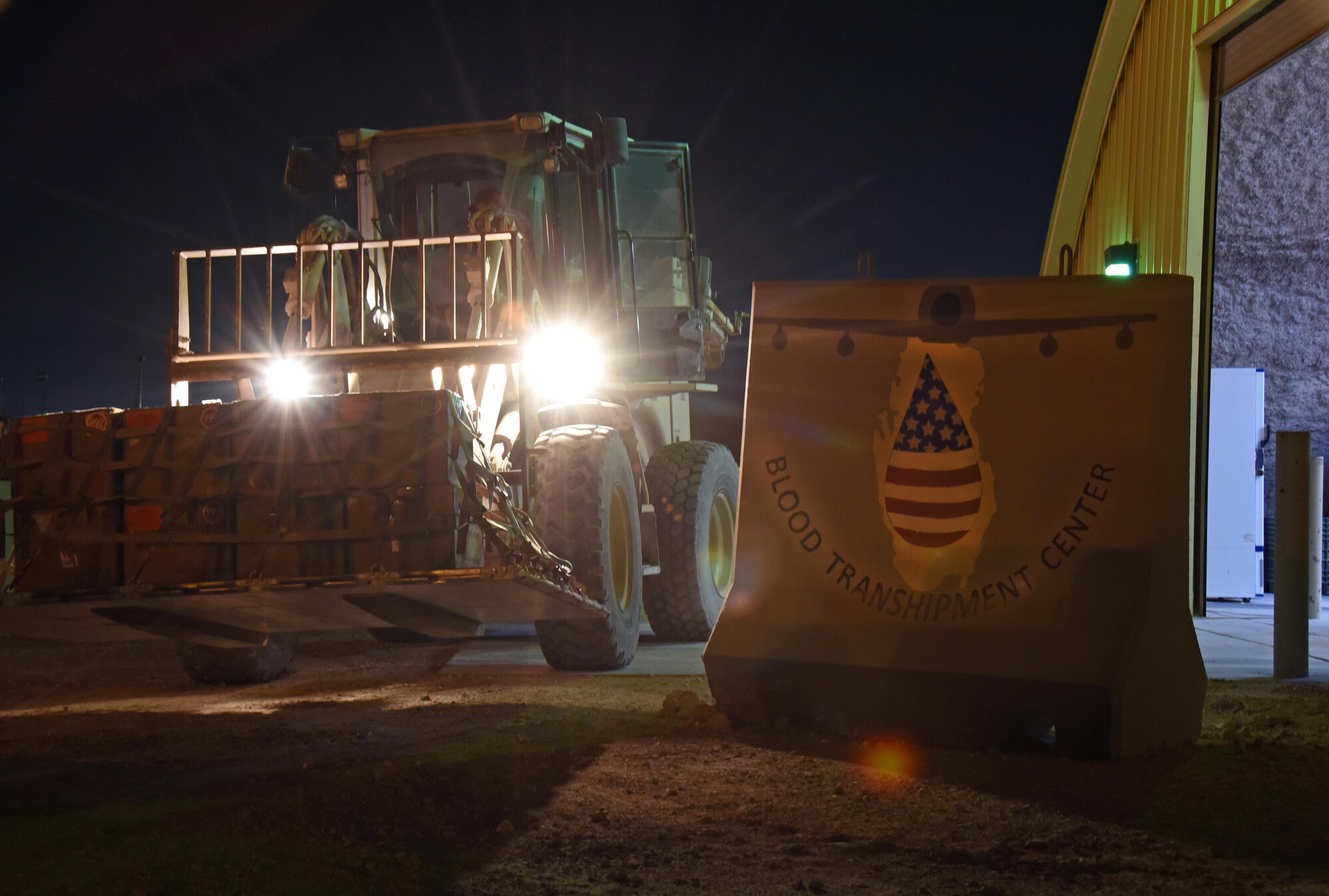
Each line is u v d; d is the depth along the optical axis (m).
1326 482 11.23
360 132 8.17
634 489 7.15
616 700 5.57
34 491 5.47
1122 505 4.19
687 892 2.80
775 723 4.60
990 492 4.32
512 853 3.09
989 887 2.82
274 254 6.65
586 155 8.54
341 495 5.17
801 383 4.66
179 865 2.89
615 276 8.73
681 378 9.30
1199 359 9.82
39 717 5.68
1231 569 11.37
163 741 4.73
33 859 2.99
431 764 3.97
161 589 5.27
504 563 5.14
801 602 4.52
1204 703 4.48
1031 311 4.40
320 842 3.11
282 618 6.01
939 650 4.24
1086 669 4.04
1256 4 8.91
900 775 3.87
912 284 4.57
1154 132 10.72
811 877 2.90
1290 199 12.27
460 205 8.07
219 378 6.58
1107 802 3.53
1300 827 3.28
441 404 5.16
